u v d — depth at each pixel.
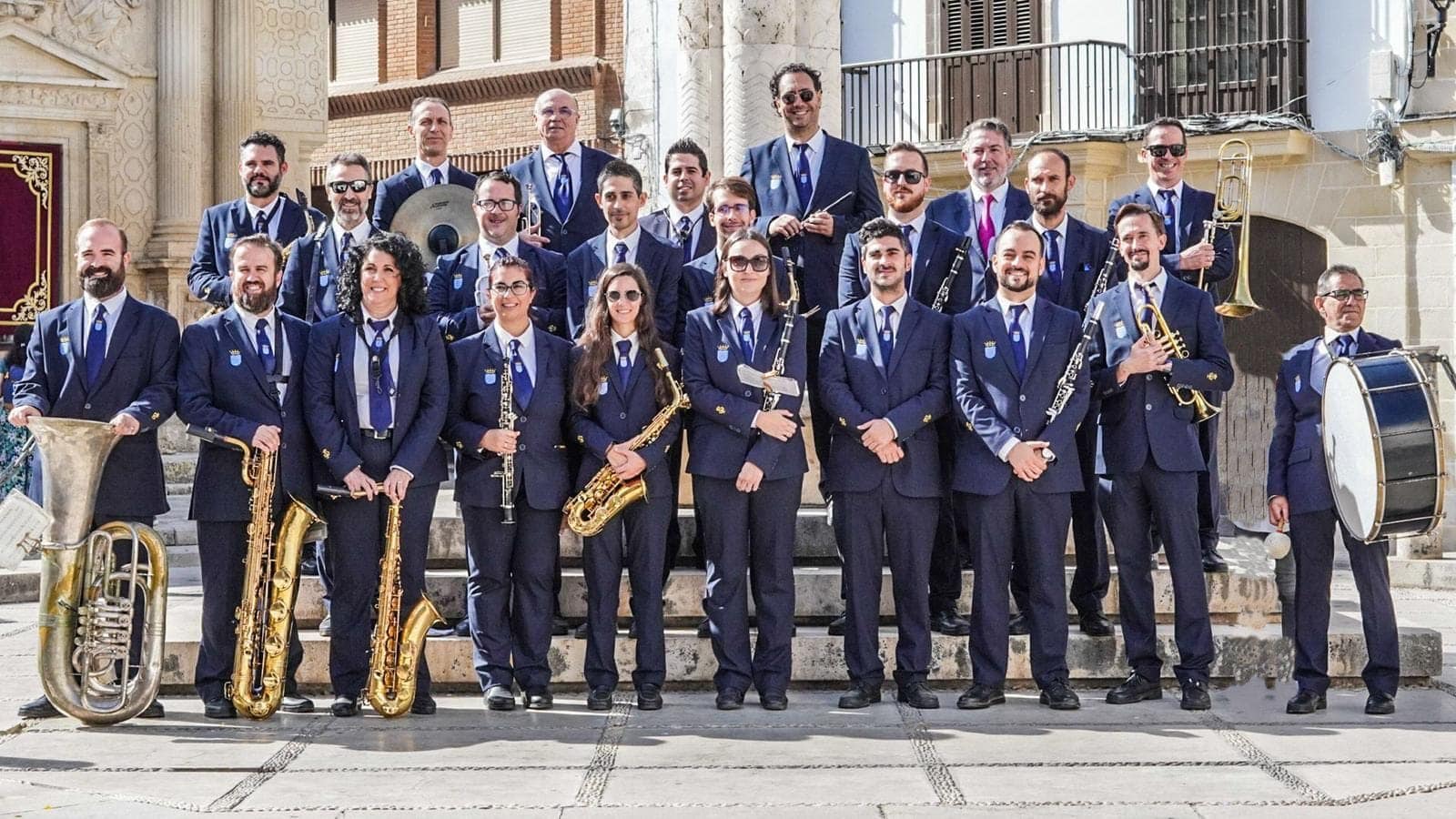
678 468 8.49
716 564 8.11
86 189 18.83
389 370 8.04
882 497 8.05
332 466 7.93
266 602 7.94
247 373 8.02
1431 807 6.36
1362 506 7.75
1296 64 19.08
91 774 6.92
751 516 8.14
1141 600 8.22
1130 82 20.36
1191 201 9.30
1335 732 7.59
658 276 8.67
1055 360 8.06
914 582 8.11
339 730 7.69
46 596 7.80
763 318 8.20
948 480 8.49
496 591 8.14
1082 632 8.70
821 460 9.03
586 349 8.13
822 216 8.79
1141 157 9.42
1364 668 8.12
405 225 9.71
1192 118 19.31
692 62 10.85
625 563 8.50
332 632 8.07
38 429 7.73
